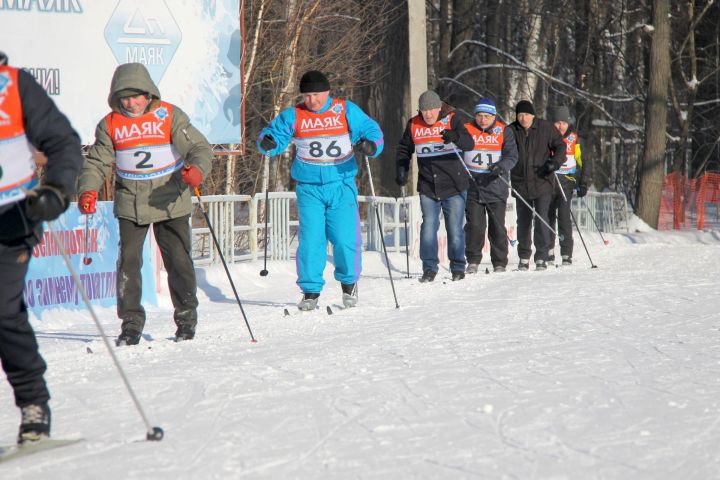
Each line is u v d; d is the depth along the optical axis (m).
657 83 47.22
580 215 41.22
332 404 9.64
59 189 7.88
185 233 14.66
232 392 10.35
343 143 17.81
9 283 8.15
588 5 55.34
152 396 10.33
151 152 14.27
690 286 20.27
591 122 57.12
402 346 13.20
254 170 36.59
